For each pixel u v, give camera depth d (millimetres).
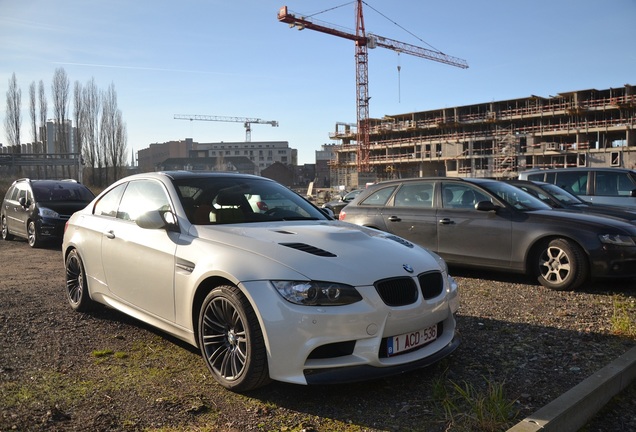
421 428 2885
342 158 118625
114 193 5230
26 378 3557
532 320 5086
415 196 8016
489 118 86562
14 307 5578
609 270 6152
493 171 84500
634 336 4441
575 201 9273
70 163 39469
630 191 10383
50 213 11797
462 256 7270
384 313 3221
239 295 3285
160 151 175750
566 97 80062
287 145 174375
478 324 4938
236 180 4914
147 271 4176
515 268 6809
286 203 4832
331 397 3303
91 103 56906
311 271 3213
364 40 99625
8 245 12578
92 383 3488
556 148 77625
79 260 5316
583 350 4180
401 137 103375
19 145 54875
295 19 90375
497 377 3621
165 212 4238
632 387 3623
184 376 3641
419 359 3379
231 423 2943
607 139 77188
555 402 3020
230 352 3398
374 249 3629
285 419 2998
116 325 4934
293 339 3086
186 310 3742
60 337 4527
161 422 2936
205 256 3627
